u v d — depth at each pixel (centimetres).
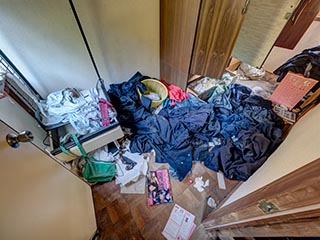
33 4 121
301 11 167
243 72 249
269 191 63
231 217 89
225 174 164
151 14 168
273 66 236
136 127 188
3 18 120
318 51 171
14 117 117
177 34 167
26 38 134
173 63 197
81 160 167
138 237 139
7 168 57
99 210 150
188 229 141
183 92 212
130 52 188
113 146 180
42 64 153
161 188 160
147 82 215
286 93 184
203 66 180
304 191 44
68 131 151
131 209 151
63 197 94
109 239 138
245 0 126
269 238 87
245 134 176
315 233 47
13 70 135
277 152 144
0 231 46
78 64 168
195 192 159
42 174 80
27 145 76
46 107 148
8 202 53
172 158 172
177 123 185
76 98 155
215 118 194
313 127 103
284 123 183
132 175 166
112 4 146
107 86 202
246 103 205
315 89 168
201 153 176
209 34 151
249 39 173
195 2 131
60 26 138
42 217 69
